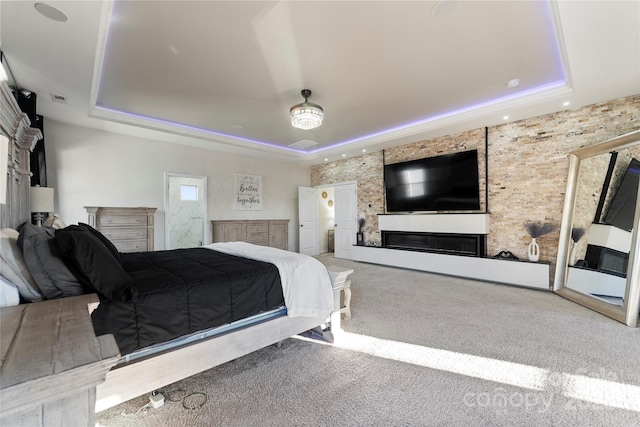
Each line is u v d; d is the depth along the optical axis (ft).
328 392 5.63
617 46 7.49
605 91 10.53
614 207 10.24
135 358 4.93
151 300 5.06
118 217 14.29
